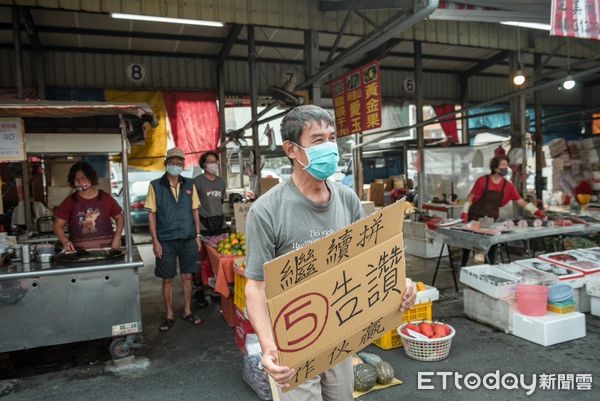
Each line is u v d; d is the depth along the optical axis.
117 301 3.20
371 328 1.47
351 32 5.99
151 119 3.48
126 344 3.22
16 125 3.06
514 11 4.82
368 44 4.41
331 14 5.88
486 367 2.98
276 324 1.25
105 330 3.18
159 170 8.72
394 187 10.48
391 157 13.00
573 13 3.43
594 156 8.10
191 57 8.80
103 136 3.50
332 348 1.38
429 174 8.51
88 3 4.83
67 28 7.10
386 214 1.44
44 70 7.82
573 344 3.30
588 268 4.02
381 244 1.45
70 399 2.79
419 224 6.62
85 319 3.14
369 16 6.06
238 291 3.44
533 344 3.32
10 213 6.00
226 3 5.36
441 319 3.94
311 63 5.88
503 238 4.05
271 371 1.29
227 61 9.10
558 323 3.30
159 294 5.24
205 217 5.03
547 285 3.61
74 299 3.11
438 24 6.79
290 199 1.48
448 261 6.32
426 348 3.07
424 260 6.45
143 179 12.04
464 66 11.10
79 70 8.08
